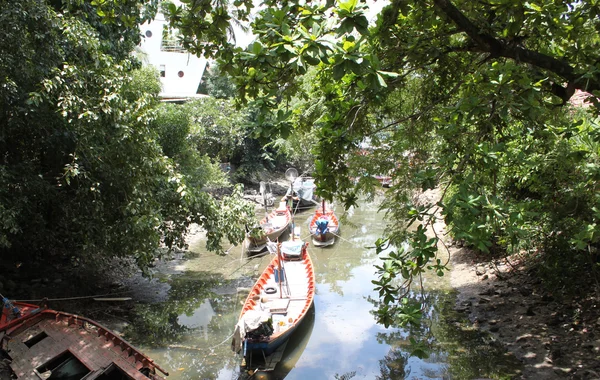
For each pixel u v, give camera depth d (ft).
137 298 43.50
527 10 16.76
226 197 45.32
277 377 31.09
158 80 65.10
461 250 54.39
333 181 20.89
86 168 38.40
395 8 17.90
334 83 21.49
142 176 38.09
